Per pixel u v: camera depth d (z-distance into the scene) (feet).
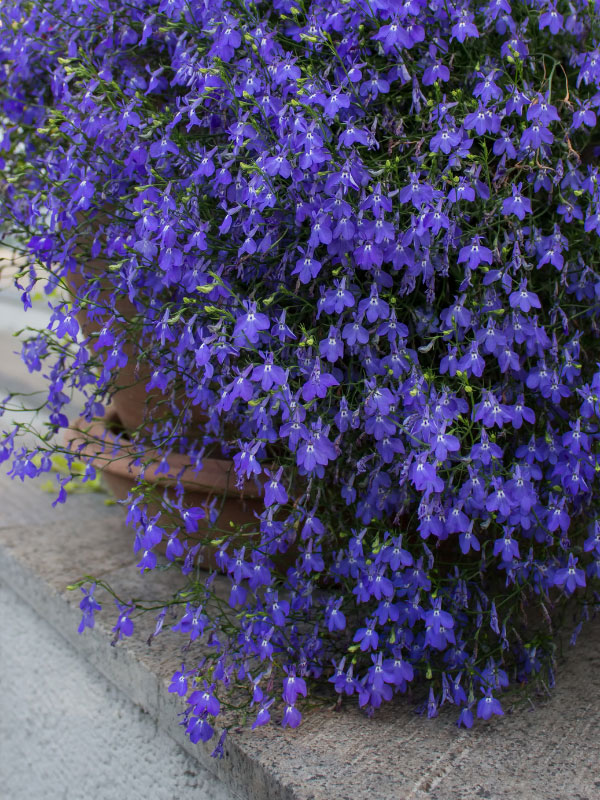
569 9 6.24
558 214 5.86
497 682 5.48
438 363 5.74
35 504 9.71
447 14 5.69
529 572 5.66
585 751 5.15
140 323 6.31
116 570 7.68
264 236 5.57
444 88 5.86
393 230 5.21
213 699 5.16
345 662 5.64
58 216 6.18
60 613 7.24
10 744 8.10
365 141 5.20
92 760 6.88
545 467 5.88
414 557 5.89
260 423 5.28
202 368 5.99
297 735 5.38
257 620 5.49
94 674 7.12
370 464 5.66
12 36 7.19
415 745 5.28
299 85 5.25
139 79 6.09
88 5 6.37
